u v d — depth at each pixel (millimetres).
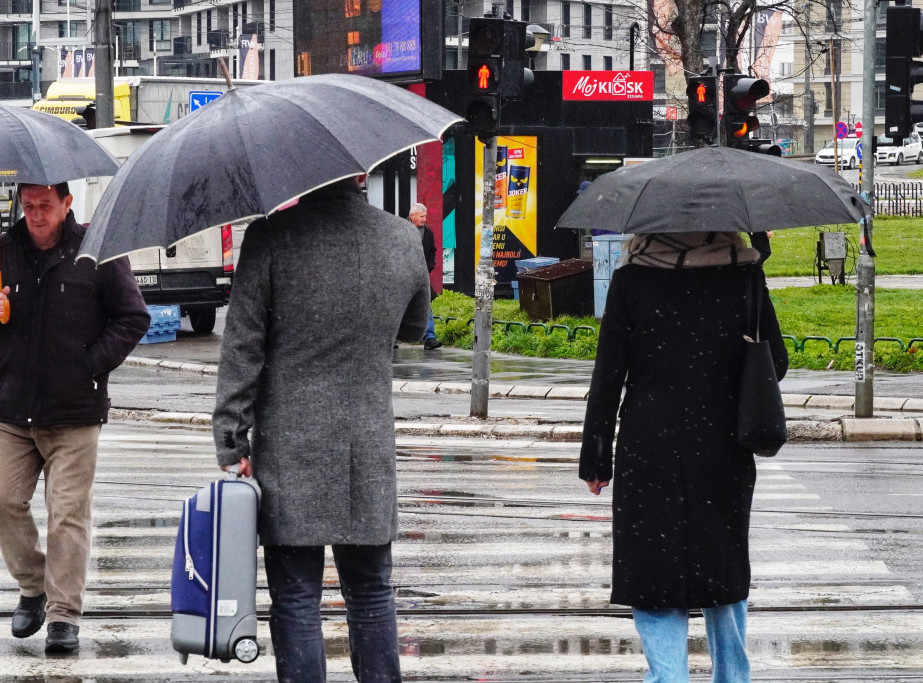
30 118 20516
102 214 15500
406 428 46750
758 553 27562
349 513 15484
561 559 26953
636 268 16234
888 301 81125
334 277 15461
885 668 20000
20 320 20109
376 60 78562
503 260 92312
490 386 56281
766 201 15922
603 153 91875
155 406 52188
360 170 14859
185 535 15617
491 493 34688
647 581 15938
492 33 44719
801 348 63438
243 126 15094
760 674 19734
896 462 40000
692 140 50438
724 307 16000
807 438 44719
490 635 21672
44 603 21359
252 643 15516
